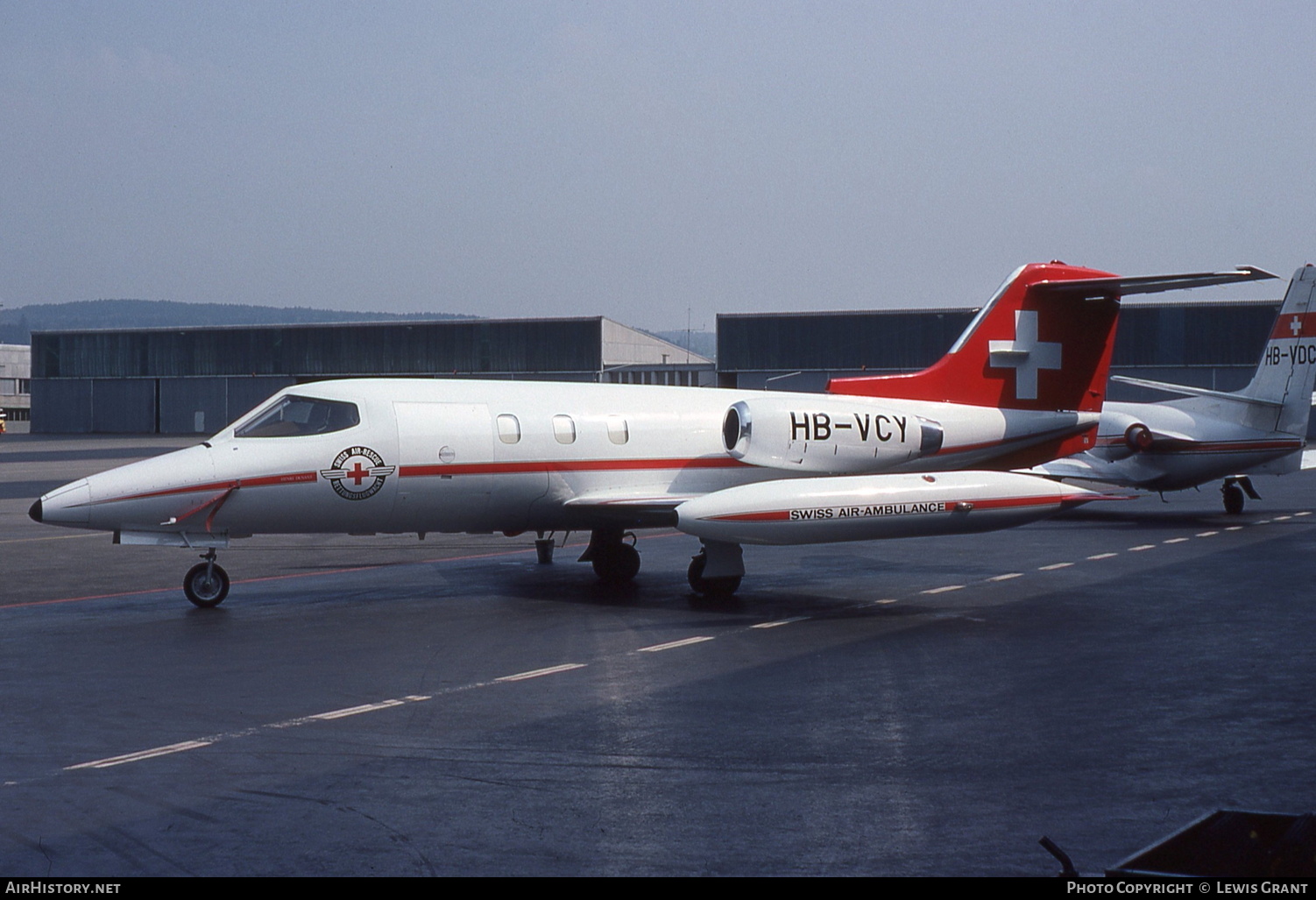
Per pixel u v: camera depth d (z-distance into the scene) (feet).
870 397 86.07
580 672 53.26
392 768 38.86
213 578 73.00
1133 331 319.47
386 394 75.61
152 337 411.13
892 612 69.87
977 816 33.88
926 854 31.04
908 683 50.98
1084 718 44.88
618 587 81.35
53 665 55.31
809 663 55.26
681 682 51.24
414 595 77.87
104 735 42.98
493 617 68.54
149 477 69.46
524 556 101.86
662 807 34.78
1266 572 86.22
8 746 41.73
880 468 83.87
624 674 52.90
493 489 76.89
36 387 428.56
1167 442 125.70
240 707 47.03
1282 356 124.57
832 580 83.71
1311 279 122.42
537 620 67.31
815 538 70.08
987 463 88.99
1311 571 86.53
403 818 34.04
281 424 73.05
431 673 53.21
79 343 421.18
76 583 84.43
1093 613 69.15
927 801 35.22
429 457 74.74
